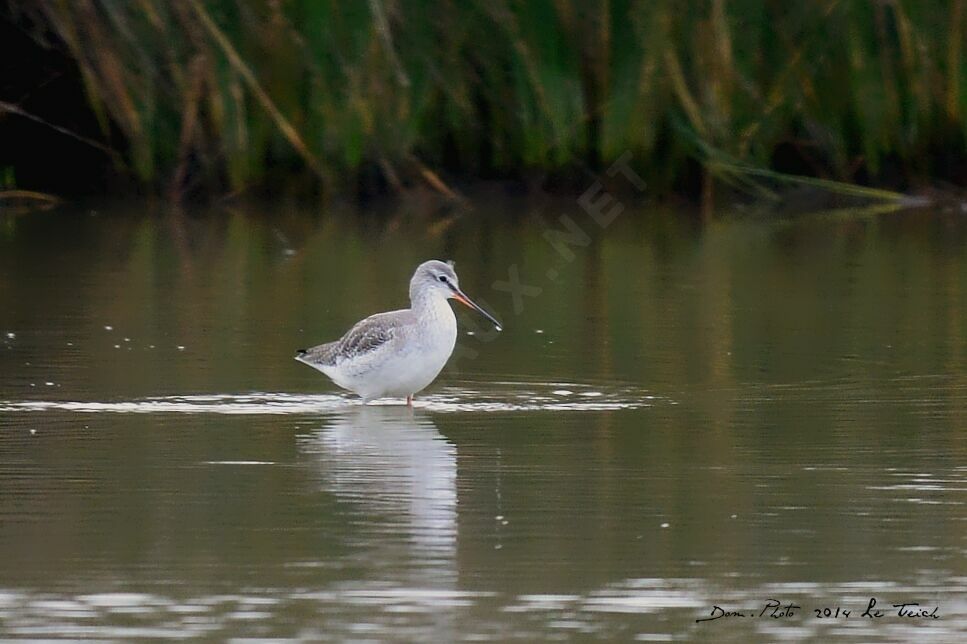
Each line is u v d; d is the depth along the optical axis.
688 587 9.30
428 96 28.39
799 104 28.56
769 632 8.71
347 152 28.44
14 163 30.36
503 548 9.95
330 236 25.64
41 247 24.14
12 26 28.94
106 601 9.05
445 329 14.00
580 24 28.14
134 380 15.00
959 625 8.80
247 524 10.40
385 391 13.99
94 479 11.46
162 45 28.08
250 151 28.89
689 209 29.45
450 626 8.73
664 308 19.02
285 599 9.09
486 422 13.37
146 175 29.08
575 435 12.84
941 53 28.11
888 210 29.19
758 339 17.02
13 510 10.70
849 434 12.78
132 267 22.16
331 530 10.28
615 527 10.36
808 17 28.03
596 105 28.78
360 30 27.45
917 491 11.12
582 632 8.66
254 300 19.39
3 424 13.13
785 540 10.09
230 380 15.08
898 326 17.64
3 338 16.92
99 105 28.58
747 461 11.98
